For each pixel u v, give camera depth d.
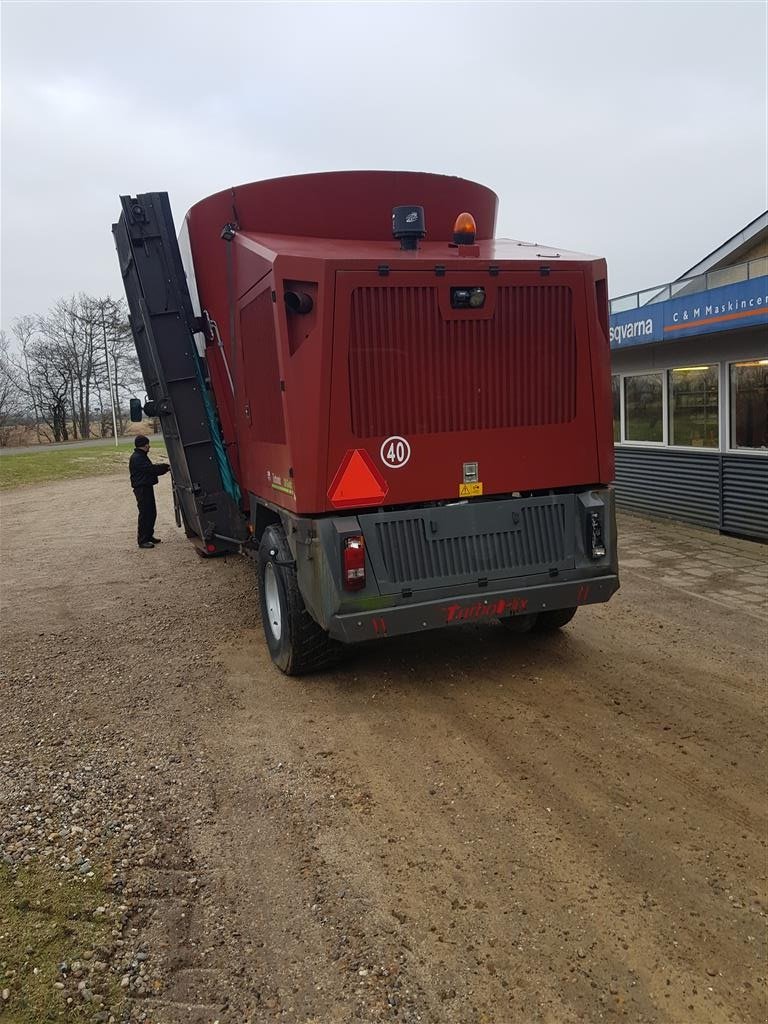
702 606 6.55
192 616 6.96
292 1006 2.41
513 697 4.78
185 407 6.44
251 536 6.09
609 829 3.32
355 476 4.38
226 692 5.06
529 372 4.67
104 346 66.81
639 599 6.83
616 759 3.94
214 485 6.56
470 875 3.04
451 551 4.56
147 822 3.46
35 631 6.69
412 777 3.83
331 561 4.33
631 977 2.50
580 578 4.85
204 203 5.59
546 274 4.59
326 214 5.06
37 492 21.00
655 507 10.79
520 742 4.17
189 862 3.16
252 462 5.58
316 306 4.20
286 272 4.22
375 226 5.09
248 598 7.51
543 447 4.77
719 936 2.67
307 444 4.31
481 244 5.09
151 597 7.77
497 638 5.92
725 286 8.43
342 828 3.40
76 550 10.91
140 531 10.82
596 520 4.85
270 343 4.59
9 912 2.81
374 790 3.72
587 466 4.89
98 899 2.91
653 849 3.17
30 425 68.25
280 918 2.81
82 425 68.19
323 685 5.11
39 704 4.95
